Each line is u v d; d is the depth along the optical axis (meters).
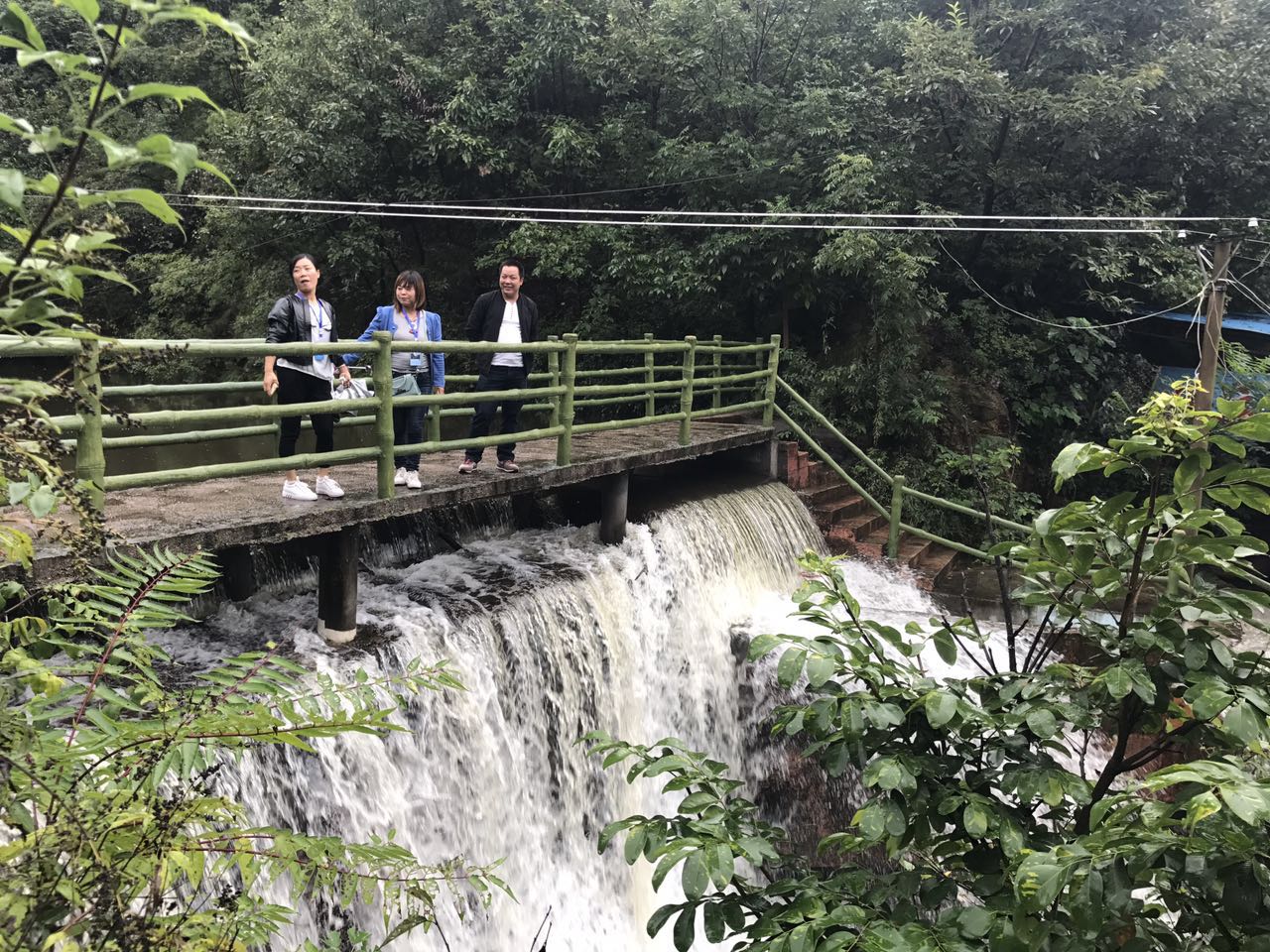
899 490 10.30
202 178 16.56
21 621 1.60
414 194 14.70
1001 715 2.24
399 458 7.14
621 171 14.69
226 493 5.40
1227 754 2.18
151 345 1.69
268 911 1.66
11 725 1.30
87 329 1.29
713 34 13.38
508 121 14.44
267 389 4.95
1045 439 12.48
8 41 0.98
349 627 5.18
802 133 12.59
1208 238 12.88
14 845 1.25
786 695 7.99
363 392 6.09
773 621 8.48
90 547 1.52
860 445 12.17
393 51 14.23
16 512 3.48
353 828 4.51
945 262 13.18
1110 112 11.20
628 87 14.30
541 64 13.98
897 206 11.98
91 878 1.32
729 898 2.19
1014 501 11.30
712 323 13.95
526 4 14.88
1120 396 11.95
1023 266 12.59
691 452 9.09
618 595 7.18
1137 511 2.16
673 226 13.19
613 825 2.33
